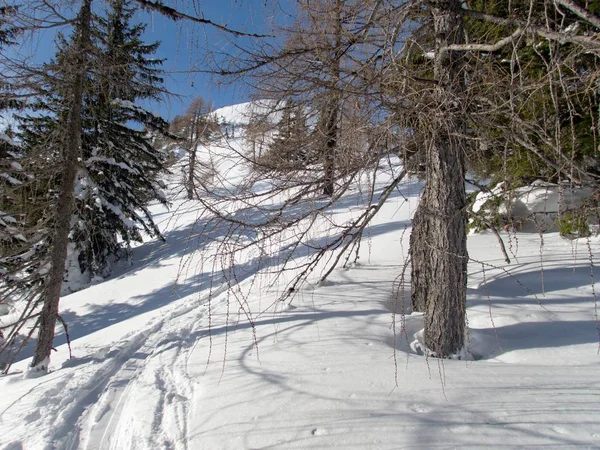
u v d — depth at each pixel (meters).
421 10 3.32
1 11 4.65
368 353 3.62
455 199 3.48
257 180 3.32
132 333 6.09
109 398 3.77
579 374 2.96
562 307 4.46
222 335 4.82
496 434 2.29
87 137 7.28
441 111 2.71
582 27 2.66
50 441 3.11
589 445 2.13
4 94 5.00
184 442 2.70
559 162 2.83
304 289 6.05
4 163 5.50
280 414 2.76
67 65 5.29
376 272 6.75
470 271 6.32
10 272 5.56
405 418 2.52
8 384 4.95
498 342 3.88
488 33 3.38
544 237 7.39
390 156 3.11
